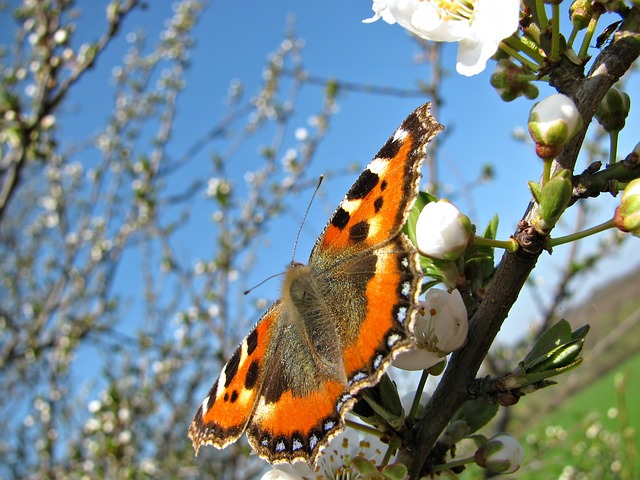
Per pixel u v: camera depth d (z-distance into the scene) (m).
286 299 0.08
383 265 0.07
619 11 0.06
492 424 0.27
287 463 0.07
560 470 0.32
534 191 0.06
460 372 0.07
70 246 0.35
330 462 0.08
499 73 0.07
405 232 0.08
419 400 0.07
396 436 0.07
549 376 0.06
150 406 0.31
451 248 0.06
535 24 0.07
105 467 0.29
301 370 0.08
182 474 0.29
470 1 0.07
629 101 0.07
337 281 0.08
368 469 0.06
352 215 0.08
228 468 0.29
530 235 0.06
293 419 0.07
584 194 0.06
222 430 0.08
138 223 0.32
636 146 0.06
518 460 0.07
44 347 0.27
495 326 0.07
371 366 0.07
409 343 0.07
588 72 0.06
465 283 0.07
